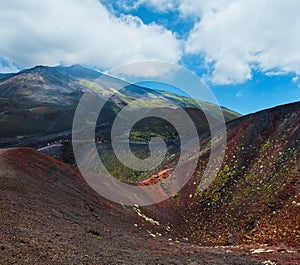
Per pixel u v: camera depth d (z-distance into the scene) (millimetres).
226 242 21297
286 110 36250
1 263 7883
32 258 8820
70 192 19594
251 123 37375
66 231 13008
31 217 13078
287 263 13406
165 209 26578
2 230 10305
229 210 26578
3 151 21375
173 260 12383
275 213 23578
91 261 9977
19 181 17156
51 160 23062
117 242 14078
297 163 27219
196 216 26750
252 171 30062
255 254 15414
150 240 17094
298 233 19953
